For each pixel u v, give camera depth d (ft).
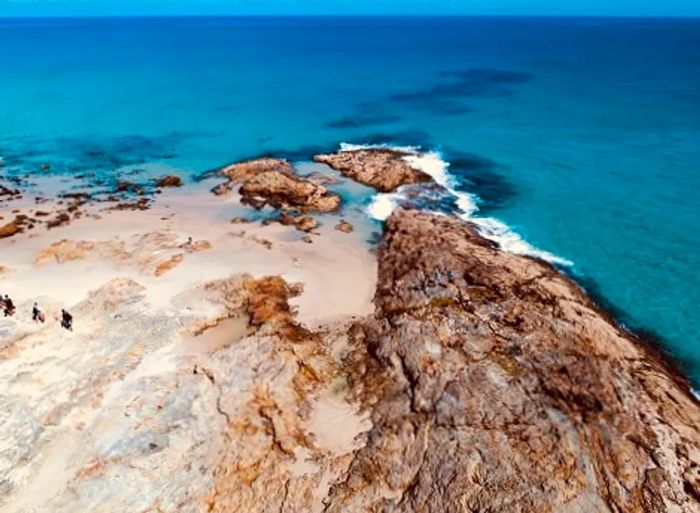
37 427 87.66
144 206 175.11
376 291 127.24
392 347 101.71
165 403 90.99
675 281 126.93
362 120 270.87
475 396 87.35
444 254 128.57
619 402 87.86
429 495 73.67
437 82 370.32
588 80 358.43
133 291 122.01
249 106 303.48
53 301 117.91
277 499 76.95
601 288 125.39
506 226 154.71
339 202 173.47
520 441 78.84
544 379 90.74
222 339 111.45
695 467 78.18
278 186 179.01
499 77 383.45
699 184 176.55
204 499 76.89
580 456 76.74
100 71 426.92
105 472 79.77
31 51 580.30
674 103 279.69
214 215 167.84
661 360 104.01
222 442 84.17
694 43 620.49
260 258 140.67
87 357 101.96
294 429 87.81
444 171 197.47
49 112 294.25
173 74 411.75
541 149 217.15
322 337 111.34
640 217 156.46
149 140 246.88
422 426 84.69
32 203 177.68
